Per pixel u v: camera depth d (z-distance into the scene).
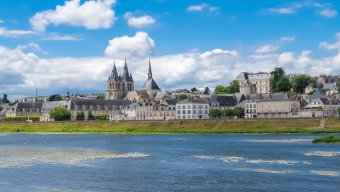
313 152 129.25
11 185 84.88
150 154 135.25
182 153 136.12
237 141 183.38
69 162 117.56
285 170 96.44
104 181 88.25
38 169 104.56
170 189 80.06
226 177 89.88
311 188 78.12
